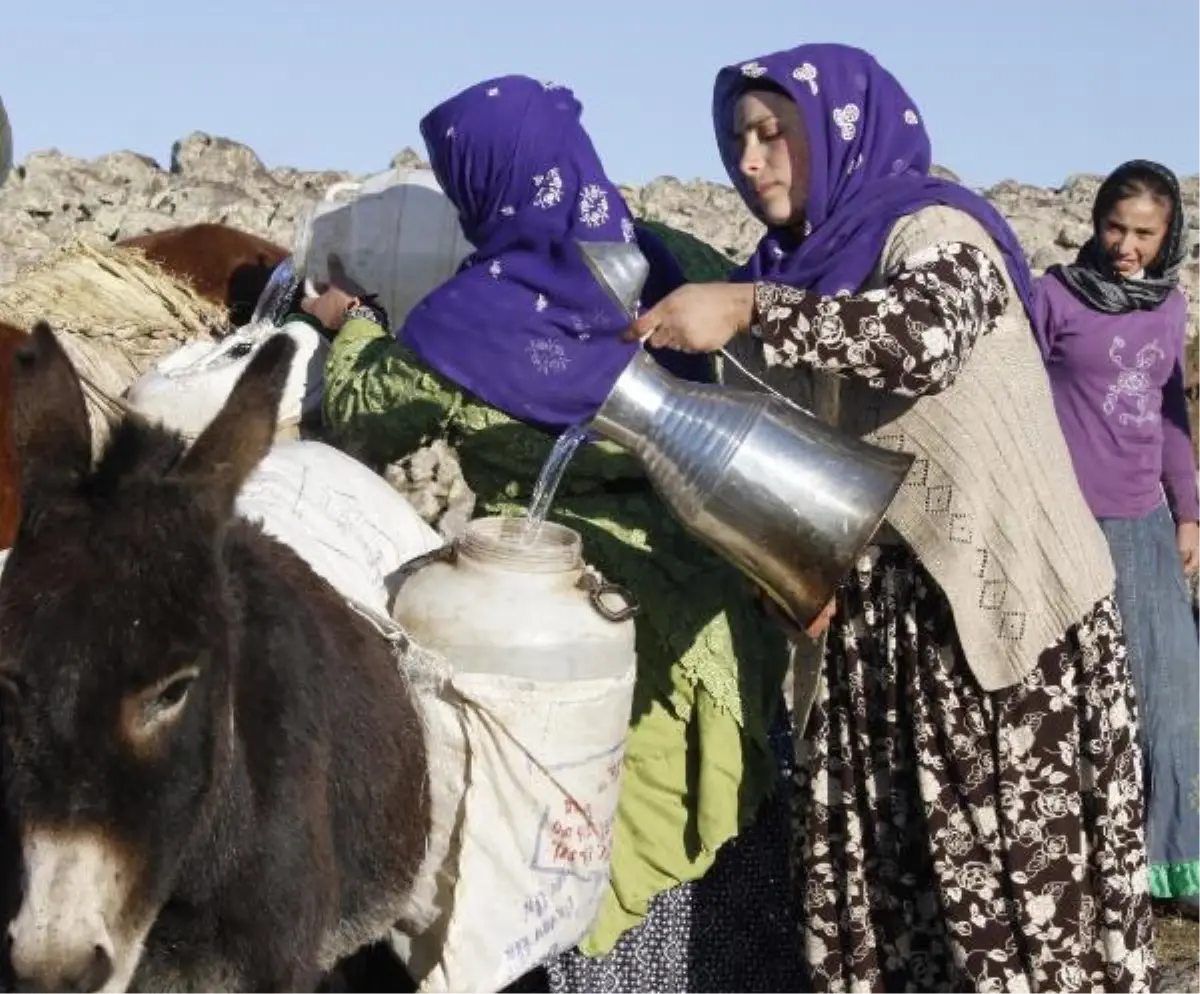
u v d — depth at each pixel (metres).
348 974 3.54
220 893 2.88
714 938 4.09
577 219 3.99
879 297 3.40
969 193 3.68
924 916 3.71
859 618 3.67
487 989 3.34
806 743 3.78
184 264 6.32
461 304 3.93
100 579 2.64
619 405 3.43
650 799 3.88
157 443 2.85
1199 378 9.66
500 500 4.01
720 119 3.91
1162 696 5.09
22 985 2.57
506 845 3.33
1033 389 3.64
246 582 2.97
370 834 3.15
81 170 11.47
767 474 3.39
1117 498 5.05
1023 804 3.58
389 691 3.21
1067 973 3.61
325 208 4.97
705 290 3.42
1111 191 5.08
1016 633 3.53
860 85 3.72
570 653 3.33
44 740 2.59
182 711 2.69
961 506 3.53
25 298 5.58
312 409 4.50
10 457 5.21
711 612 3.89
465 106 4.08
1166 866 5.18
